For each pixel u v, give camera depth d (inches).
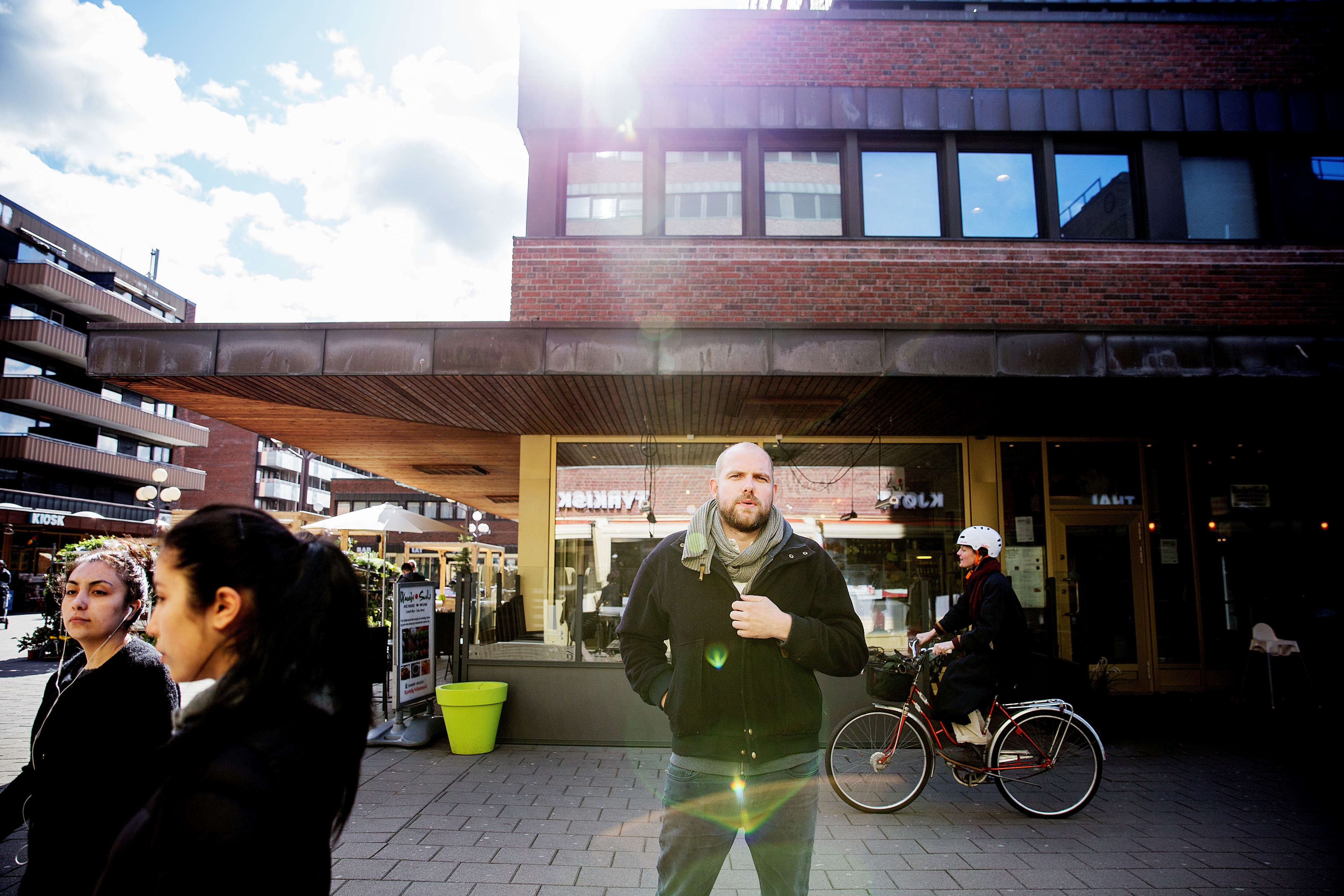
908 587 370.3
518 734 269.6
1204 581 379.2
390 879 150.7
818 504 376.5
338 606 49.6
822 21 343.0
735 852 167.5
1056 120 337.4
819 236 319.9
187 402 336.5
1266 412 327.0
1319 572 381.4
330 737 46.6
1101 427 361.4
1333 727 301.3
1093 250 319.9
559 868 156.3
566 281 312.8
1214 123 339.0
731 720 91.7
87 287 1510.8
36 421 1432.1
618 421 355.6
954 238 318.0
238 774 41.5
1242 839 176.7
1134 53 343.9
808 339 261.9
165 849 40.3
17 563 1339.8
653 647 103.0
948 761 200.2
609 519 378.3
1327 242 324.5
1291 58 345.4
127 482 1656.0
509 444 433.4
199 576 47.6
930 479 378.6
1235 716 322.7
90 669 91.6
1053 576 374.0
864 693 257.4
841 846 171.5
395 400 317.1
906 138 341.7
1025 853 167.5
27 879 83.8
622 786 217.0
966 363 261.7
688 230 331.0
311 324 265.3
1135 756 256.4
